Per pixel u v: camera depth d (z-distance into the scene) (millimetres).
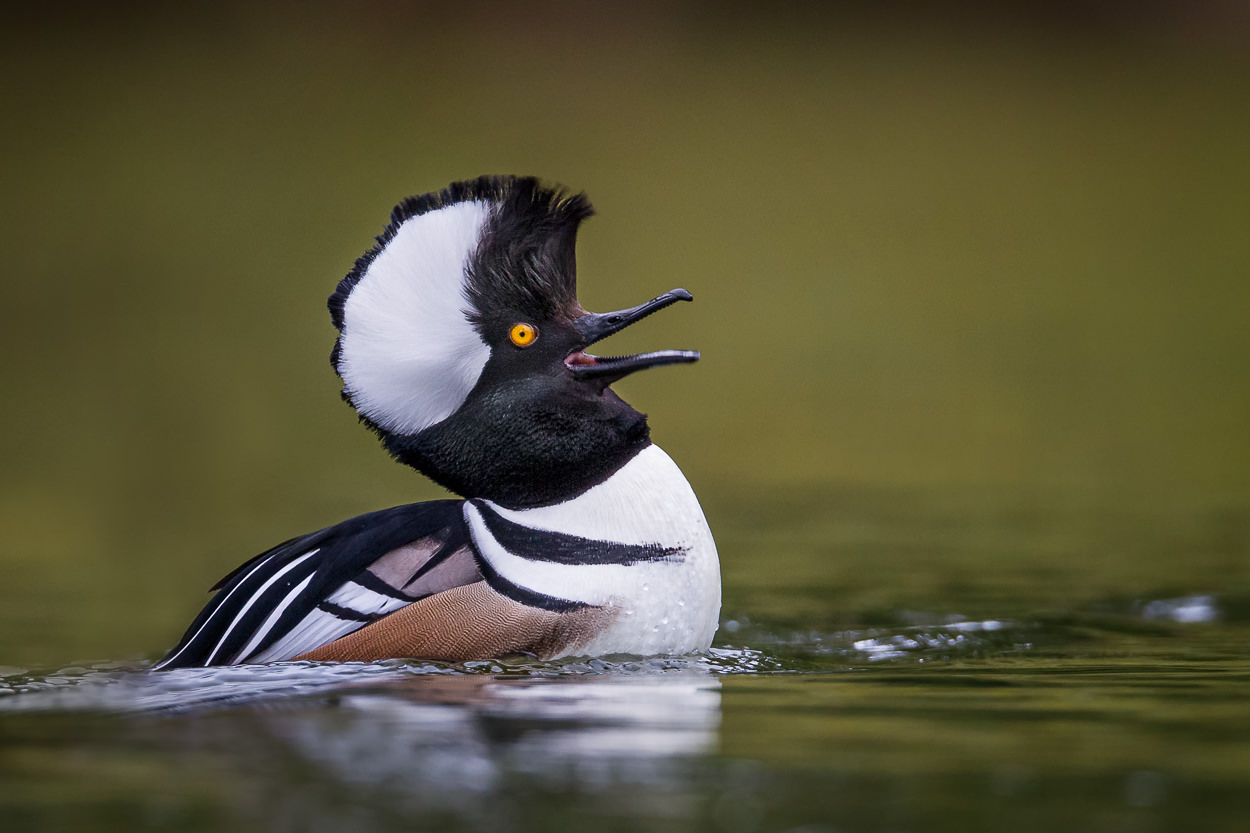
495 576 6812
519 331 7066
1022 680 6383
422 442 7125
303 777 4508
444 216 7090
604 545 6914
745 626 8320
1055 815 4145
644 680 6297
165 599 9828
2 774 4570
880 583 9797
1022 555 10836
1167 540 11398
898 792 4371
